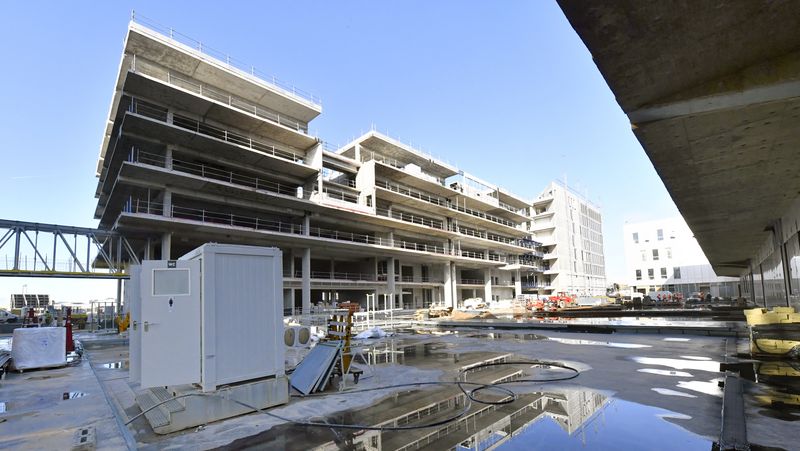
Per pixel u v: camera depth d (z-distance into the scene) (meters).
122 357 16.09
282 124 45.97
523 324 24.88
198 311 7.02
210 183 36.47
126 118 31.83
